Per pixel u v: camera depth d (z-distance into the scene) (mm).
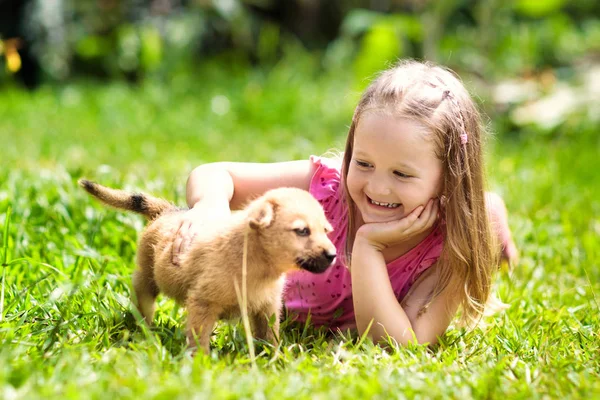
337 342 4520
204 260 4039
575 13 21109
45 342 3857
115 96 15133
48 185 7035
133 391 3270
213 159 10156
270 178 5203
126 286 5047
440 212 4730
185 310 4781
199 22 18250
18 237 5516
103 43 17438
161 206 4777
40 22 16812
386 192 4434
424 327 4633
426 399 3439
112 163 9445
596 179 10477
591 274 6355
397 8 18828
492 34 15992
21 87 16953
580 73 16062
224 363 3744
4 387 3172
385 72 4691
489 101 14445
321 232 3969
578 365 4051
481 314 4781
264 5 19562
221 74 17203
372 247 4562
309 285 4965
